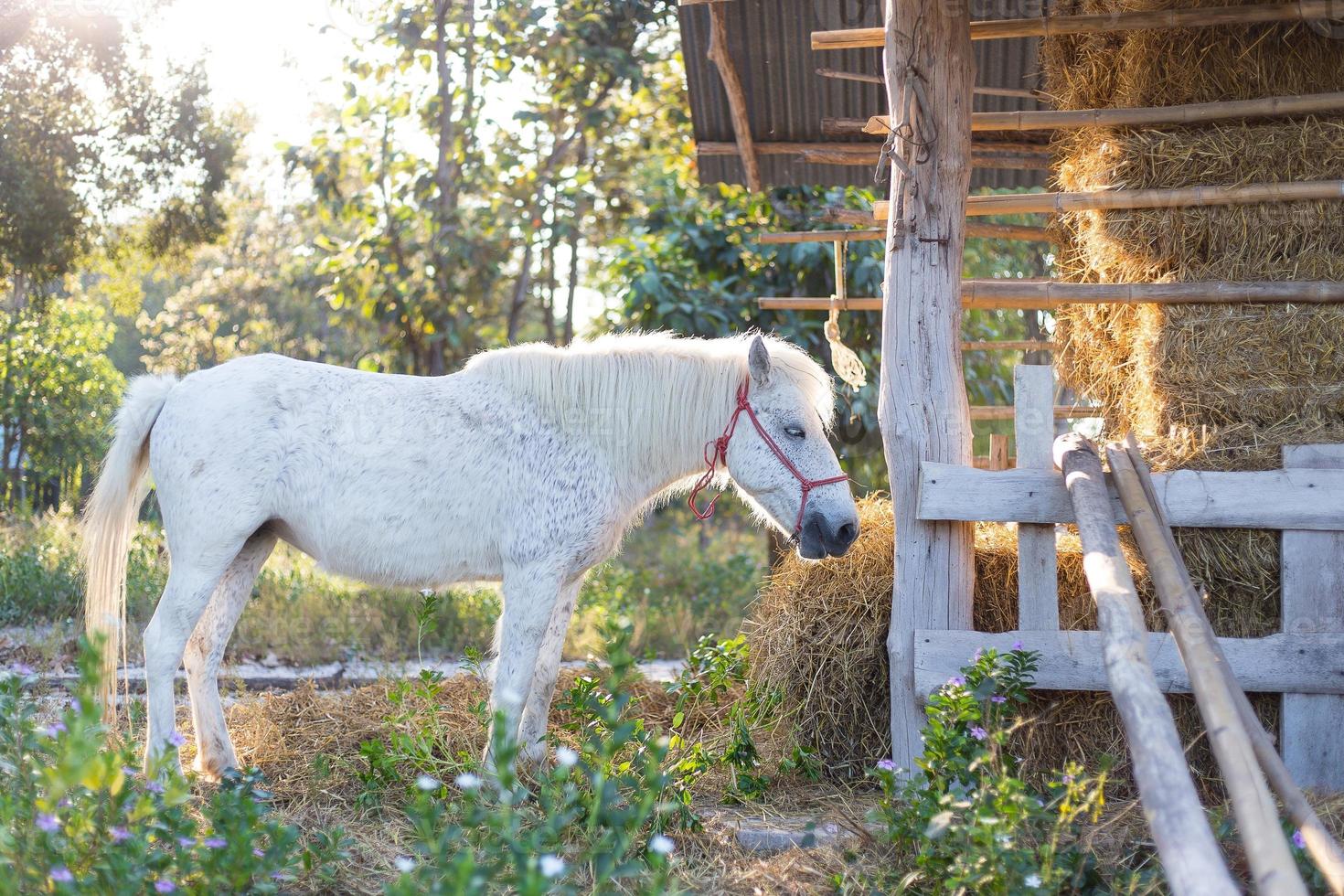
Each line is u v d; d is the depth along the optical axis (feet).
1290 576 9.82
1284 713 9.80
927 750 8.23
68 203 32.09
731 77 15.37
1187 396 10.64
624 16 31.45
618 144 39.06
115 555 10.91
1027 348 15.85
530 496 10.73
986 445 26.63
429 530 10.73
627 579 27.94
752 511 12.58
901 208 10.75
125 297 45.68
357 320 44.06
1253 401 10.35
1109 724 10.28
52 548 23.15
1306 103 10.44
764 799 10.49
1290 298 10.32
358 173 42.09
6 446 36.17
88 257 34.60
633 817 7.61
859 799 10.53
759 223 26.32
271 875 7.56
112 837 6.74
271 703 12.97
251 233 68.13
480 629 20.67
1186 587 7.70
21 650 16.42
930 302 10.66
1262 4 10.57
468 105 35.06
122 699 13.84
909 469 10.65
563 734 11.90
